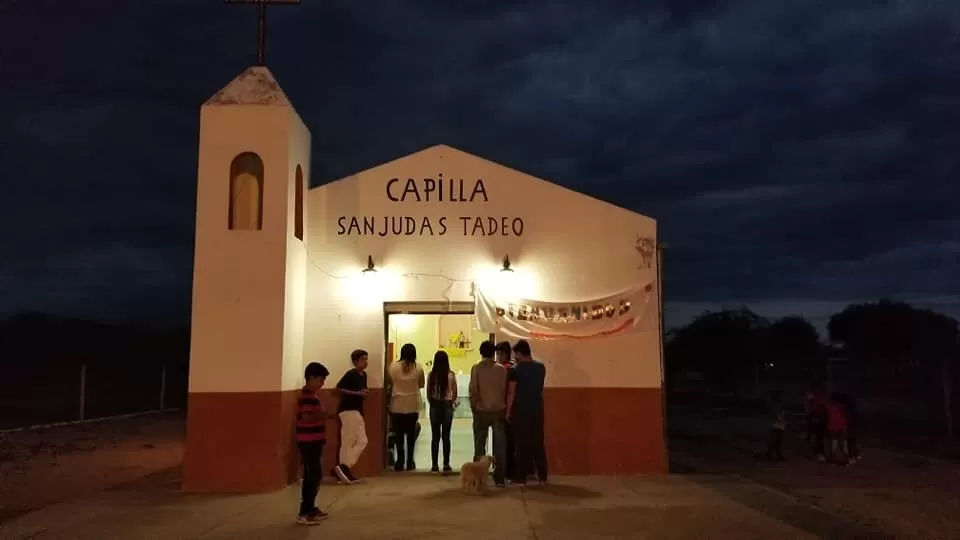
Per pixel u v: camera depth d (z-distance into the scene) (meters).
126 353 48.19
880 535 8.48
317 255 12.76
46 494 11.91
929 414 23.45
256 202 12.06
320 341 12.60
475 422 11.52
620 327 12.67
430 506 10.00
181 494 11.08
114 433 20.88
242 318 11.54
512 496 10.63
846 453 14.95
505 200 12.91
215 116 11.94
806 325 49.81
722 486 11.41
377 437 12.41
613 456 12.46
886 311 46.72
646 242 12.84
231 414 11.38
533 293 12.74
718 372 42.03
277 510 9.89
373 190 12.91
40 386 34.56
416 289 12.72
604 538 8.33
